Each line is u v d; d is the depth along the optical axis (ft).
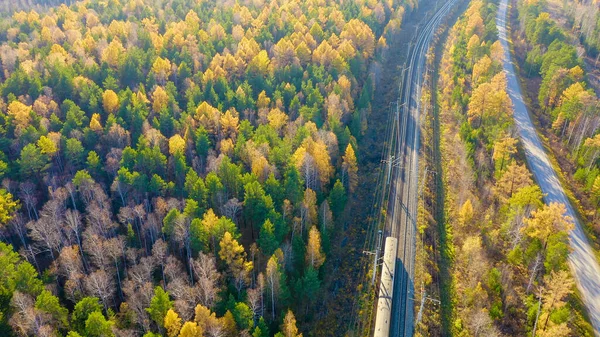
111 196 348.79
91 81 443.73
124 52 505.25
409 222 359.46
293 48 522.06
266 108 424.87
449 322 282.36
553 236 282.36
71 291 265.54
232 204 305.94
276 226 298.35
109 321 231.09
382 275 302.04
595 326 259.60
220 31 562.66
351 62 521.24
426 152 442.91
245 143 365.81
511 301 274.98
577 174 371.56
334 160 389.19
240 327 248.11
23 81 437.58
